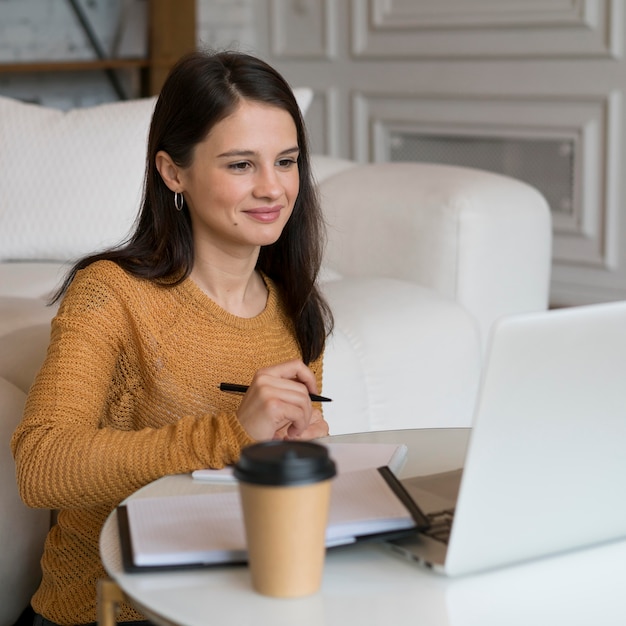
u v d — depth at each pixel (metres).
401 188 2.96
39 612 1.68
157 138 1.55
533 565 1.17
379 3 5.16
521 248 2.93
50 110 3.13
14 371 2.07
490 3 4.75
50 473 1.38
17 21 5.07
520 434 1.06
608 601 1.08
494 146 4.92
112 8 5.31
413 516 1.18
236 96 1.48
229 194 1.49
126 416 1.59
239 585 1.08
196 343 1.58
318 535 1.05
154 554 1.11
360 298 2.57
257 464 1.01
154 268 1.57
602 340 1.06
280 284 1.72
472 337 2.63
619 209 4.50
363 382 2.37
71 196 2.98
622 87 4.39
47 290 2.70
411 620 1.02
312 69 5.51
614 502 1.18
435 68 5.02
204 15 5.48
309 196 1.69
